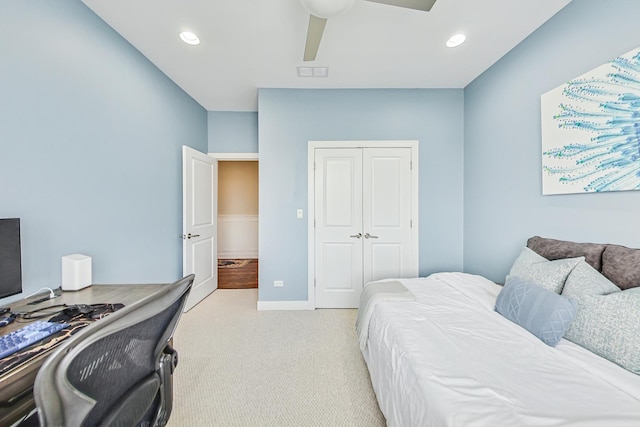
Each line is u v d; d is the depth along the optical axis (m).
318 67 2.73
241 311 3.21
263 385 1.88
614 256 1.46
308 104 3.23
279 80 3.01
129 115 2.31
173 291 0.85
